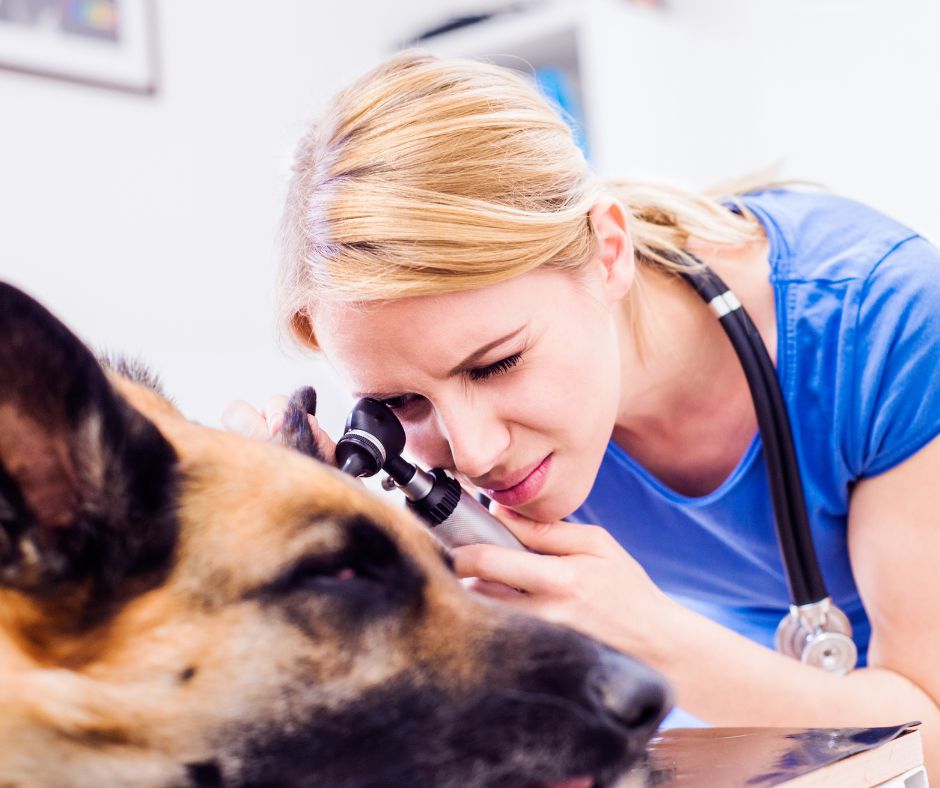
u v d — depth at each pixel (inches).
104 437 31.9
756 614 65.0
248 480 33.7
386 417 42.0
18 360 31.1
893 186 105.3
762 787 28.5
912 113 103.1
